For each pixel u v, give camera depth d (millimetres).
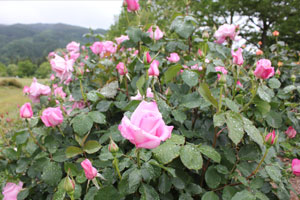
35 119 1525
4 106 6762
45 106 1940
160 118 818
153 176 1080
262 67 1265
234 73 1500
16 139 1561
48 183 1318
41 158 1430
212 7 15742
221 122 1069
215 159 1037
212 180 1224
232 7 15039
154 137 768
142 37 1972
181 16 1870
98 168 1354
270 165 1315
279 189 1451
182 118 1305
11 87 12750
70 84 2516
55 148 1455
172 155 977
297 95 2793
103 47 2436
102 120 1382
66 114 1704
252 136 1059
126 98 1854
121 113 1800
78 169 1429
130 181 992
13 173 1762
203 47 1723
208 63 1589
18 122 3967
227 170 1229
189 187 1229
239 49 1396
